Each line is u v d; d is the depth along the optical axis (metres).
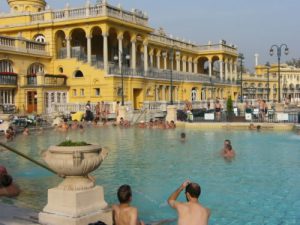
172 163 16.56
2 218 8.00
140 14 55.34
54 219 7.63
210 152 19.67
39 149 21.38
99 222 7.07
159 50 69.06
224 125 33.25
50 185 12.41
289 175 13.88
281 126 31.23
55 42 50.47
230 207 10.00
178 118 38.56
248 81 103.44
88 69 47.97
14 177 13.66
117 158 17.95
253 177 13.60
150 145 22.67
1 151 20.52
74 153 7.55
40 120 35.19
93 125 37.25
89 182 8.03
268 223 8.79
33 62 47.19
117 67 50.69
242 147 21.33
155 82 55.81
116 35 54.38
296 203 10.29
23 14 51.88
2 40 43.44
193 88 68.12
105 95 47.12
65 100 47.75
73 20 49.03
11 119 31.89
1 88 41.69
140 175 14.10
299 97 122.19
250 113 36.12
